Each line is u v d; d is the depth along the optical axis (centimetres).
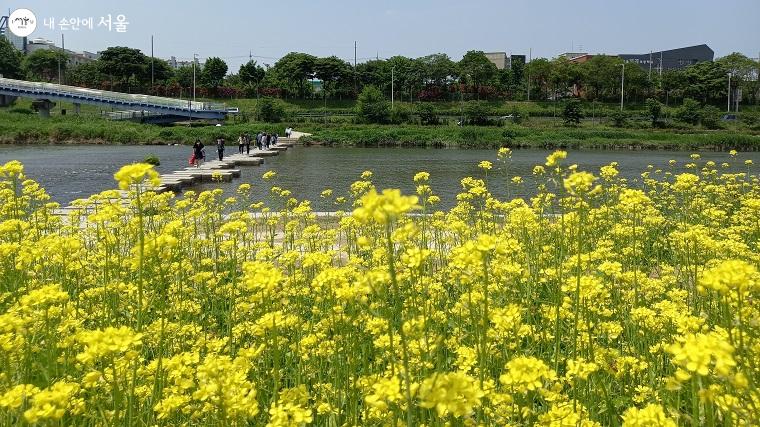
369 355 401
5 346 299
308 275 580
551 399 284
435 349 300
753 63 8250
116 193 524
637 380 394
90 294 495
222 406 272
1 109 5741
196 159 2567
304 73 7981
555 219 802
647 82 8500
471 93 8475
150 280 547
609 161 3372
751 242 758
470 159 3472
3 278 506
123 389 315
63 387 262
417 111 6631
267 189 1992
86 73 8050
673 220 940
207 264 698
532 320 507
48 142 4528
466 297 409
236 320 510
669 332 393
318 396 366
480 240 278
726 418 260
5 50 7969
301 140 4812
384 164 3084
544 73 8519
